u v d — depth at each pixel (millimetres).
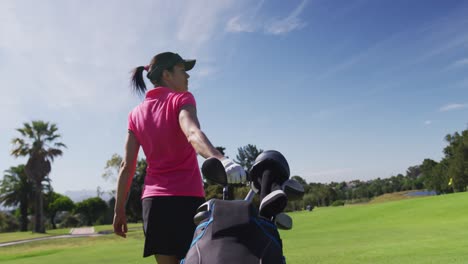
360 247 8453
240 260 1108
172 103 2346
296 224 20672
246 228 1185
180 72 2543
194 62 2588
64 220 81312
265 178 1316
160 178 2438
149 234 2420
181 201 2404
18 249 22734
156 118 2393
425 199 25219
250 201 1314
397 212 20969
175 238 2385
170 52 2557
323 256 7184
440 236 9992
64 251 14273
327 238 11562
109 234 34656
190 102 2344
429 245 8070
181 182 2424
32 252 18203
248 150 59906
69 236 34844
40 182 48875
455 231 11250
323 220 21547
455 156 81000
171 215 2393
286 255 7617
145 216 2480
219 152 1482
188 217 2412
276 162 1346
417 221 16672
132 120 2545
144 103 2502
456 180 79625
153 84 2588
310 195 76500
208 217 1290
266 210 1265
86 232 43562
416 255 6680
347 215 22797
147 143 2451
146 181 2533
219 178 1280
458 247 7461
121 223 2598
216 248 1151
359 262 6227
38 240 30219
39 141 47781
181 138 2375
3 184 63250
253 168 1367
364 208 25391
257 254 1133
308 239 11531
